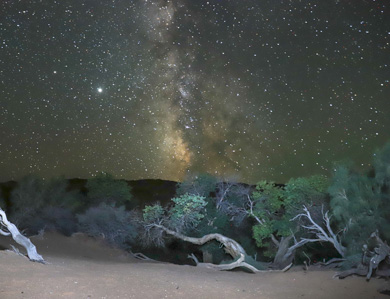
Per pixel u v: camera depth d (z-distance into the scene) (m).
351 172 18.45
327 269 19.19
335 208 17.98
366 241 16.31
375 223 16.08
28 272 11.87
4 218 14.12
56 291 10.11
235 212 30.28
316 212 23.67
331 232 21.55
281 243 24.94
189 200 27.00
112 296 10.29
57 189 32.62
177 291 11.68
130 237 29.52
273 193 26.03
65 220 29.59
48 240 24.89
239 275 17.39
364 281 14.02
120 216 29.30
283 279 15.24
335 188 18.02
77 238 27.06
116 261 22.69
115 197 34.59
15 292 9.62
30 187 30.38
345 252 20.08
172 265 19.88
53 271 12.58
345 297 12.20
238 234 31.05
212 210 29.64
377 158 16.67
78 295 9.98
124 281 12.18
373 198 16.55
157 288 11.77
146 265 18.52
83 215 28.98
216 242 28.70
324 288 13.40
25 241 13.99
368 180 17.09
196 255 34.28
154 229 28.27
